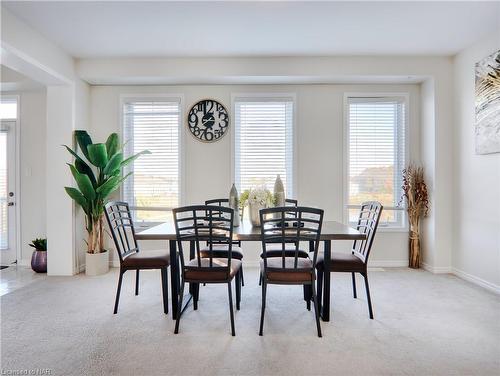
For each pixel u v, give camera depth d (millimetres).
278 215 2578
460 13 2637
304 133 3900
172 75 3566
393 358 1812
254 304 2623
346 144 3885
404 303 2643
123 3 2484
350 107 3920
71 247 3502
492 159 2963
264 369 1703
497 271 2904
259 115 3922
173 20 2750
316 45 3270
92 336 2068
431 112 3619
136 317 2365
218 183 3906
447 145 3555
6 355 1844
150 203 3941
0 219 3992
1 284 3186
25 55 2785
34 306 2578
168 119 3930
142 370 1694
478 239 3137
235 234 2230
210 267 2141
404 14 2656
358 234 2219
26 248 4012
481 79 3061
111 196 3918
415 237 3746
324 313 2293
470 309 2520
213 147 3902
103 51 3379
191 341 2002
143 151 3596
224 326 2213
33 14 2639
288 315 2404
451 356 1835
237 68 3564
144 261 2473
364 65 3559
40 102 4000
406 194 3773
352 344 1967
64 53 3352
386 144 3920
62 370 1696
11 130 3996
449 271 3564
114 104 3896
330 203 3904
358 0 2459
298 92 3887
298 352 1871
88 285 3123
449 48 3328
